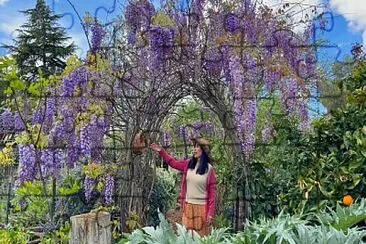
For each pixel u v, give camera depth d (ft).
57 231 11.99
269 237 5.53
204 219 13.84
